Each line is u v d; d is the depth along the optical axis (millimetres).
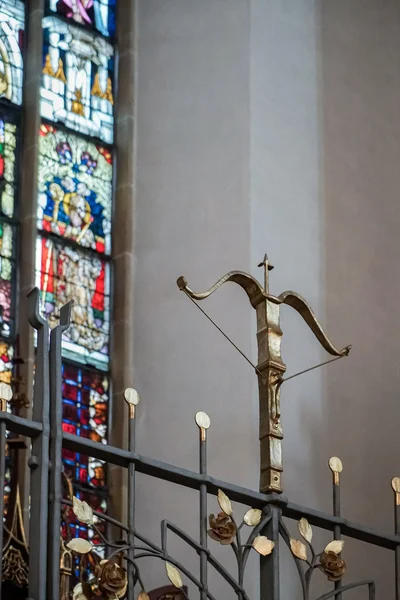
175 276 10570
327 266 10398
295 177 10609
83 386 10453
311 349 10031
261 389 5770
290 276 10219
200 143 10867
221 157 10695
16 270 10555
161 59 11359
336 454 9781
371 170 10953
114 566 4949
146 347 10500
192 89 11078
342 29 11297
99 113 11414
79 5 11672
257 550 5352
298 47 11062
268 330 5848
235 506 9344
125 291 10773
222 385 9945
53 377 5066
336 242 10523
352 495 9719
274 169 10562
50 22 11461
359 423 9984
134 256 10883
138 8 11656
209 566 9297
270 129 10688
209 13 11242
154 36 11477
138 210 11016
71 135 11203
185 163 10883
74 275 10789
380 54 11398
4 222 10648
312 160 10727
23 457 9359
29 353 10164
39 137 11000
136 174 11141
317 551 9328
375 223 10789
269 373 5766
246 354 9961
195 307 10352
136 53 11523
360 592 9383
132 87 11438
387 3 11609
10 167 10867
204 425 5496
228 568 9219
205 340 10195
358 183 10836
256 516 5449
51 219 10859
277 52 10977
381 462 9953
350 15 11375
